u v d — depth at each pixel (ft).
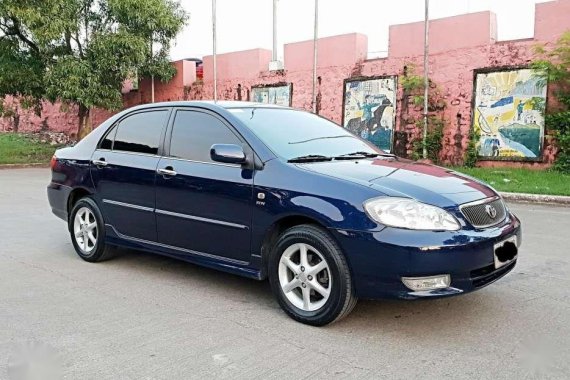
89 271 18.25
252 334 12.71
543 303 14.75
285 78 64.39
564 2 44.01
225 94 71.10
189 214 15.71
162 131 17.28
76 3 66.39
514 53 46.78
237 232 14.56
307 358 11.39
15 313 14.11
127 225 17.88
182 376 10.62
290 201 13.34
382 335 12.60
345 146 16.33
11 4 61.72
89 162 19.24
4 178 50.70
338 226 12.44
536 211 31.37
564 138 43.45
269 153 14.42
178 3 73.26
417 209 12.12
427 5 50.08
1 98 70.79
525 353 11.62
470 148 49.21
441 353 11.62
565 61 43.34
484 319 13.56
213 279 17.30
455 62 50.37
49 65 67.72
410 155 53.26
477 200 13.06
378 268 12.05
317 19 58.70
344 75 58.44
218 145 14.57
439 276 11.91
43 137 90.74
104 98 68.59
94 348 11.93
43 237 23.58
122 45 66.74
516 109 46.68
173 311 14.32
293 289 13.69
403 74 53.72
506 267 13.35
